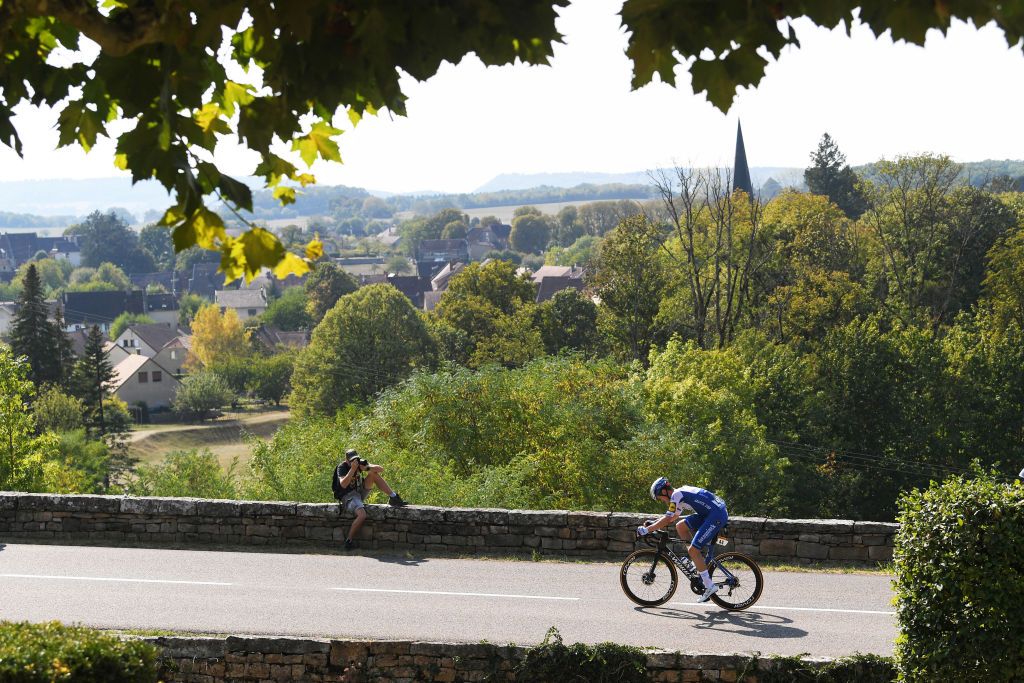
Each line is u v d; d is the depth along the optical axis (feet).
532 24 12.05
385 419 99.14
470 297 242.58
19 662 24.39
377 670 35.35
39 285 282.15
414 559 49.75
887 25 11.30
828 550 48.52
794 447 151.94
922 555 30.96
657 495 40.96
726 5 11.66
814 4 11.46
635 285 195.52
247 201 13.57
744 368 148.87
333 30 12.25
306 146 14.82
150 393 371.76
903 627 31.37
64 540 53.67
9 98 14.82
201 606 41.14
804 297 190.60
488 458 97.81
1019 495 30.53
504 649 34.50
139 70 12.83
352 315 229.25
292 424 95.55
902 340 159.53
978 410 153.79
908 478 153.69
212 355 403.75
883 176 195.83
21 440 116.78
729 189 169.58
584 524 50.11
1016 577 29.73
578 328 242.17
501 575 46.47
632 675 33.60
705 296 191.52
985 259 201.26
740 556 40.37
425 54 12.14
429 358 228.84
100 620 39.11
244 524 52.70
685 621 38.86
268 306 501.97
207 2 12.29
